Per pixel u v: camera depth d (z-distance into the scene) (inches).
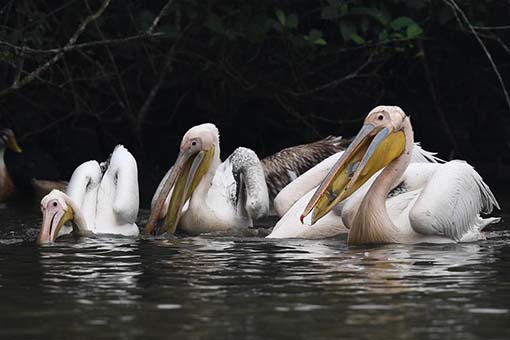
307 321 293.0
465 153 850.8
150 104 810.2
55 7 776.3
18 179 812.6
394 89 857.5
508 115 849.5
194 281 357.4
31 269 385.1
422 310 307.9
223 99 828.6
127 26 764.6
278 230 500.7
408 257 417.4
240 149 561.6
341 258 414.3
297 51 769.6
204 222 537.6
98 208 513.7
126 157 524.7
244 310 307.3
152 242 474.3
